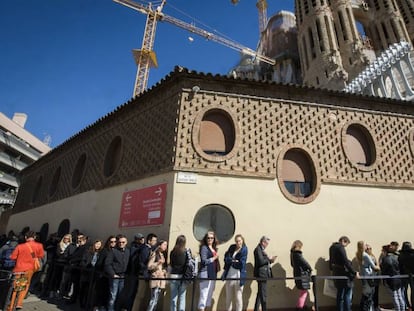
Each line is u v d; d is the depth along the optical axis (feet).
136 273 20.02
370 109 32.01
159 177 26.08
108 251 19.69
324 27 129.70
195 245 22.80
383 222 27.45
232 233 23.93
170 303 19.97
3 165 137.28
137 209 27.04
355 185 28.14
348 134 30.73
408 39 130.93
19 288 19.92
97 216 32.78
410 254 21.47
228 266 20.21
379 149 30.14
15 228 59.77
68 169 45.65
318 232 25.53
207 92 27.94
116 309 19.15
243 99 28.50
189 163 25.16
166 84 29.58
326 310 23.30
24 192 63.16
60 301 23.48
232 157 26.00
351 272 20.12
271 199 25.57
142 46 156.76
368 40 130.52
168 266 20.61
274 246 24.16
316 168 27.50
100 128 40.27
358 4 144.46
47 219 45.93
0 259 23.49
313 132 28.99
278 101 29.19
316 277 16.98
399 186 29.14
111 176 32.81
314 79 126.00
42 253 22.09
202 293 19.53
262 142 27.25
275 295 22.93
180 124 26.35
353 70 114.01
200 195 24.35
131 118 34.04
